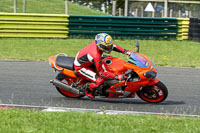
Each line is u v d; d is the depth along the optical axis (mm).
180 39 36031
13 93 16719
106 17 34688
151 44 33469
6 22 33656
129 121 11359
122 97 15008
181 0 42438
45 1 59344
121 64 14547
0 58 25688
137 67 14195
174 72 22688
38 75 20906
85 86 15109
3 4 51406
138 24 35062
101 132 10125
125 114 12602
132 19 34938
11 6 51188
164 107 14734
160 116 12703
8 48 29547
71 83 15461
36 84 18719
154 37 35531
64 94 16234
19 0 55062
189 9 42750
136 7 40938
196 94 17391
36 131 10125
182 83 19734
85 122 11133
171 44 33906
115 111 13641
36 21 34156
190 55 29109
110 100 15938
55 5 58125
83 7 64500
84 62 14703
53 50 29406
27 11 50438
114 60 14758
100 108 13906
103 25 34812
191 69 23891
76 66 14938
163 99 14961
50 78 20250
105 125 10867
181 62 26094
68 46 31281
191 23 35625
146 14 41438
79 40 34188
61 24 34531
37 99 15758
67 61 15477
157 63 25391
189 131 10352
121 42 33750
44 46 30953
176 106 14977
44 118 11617
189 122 11539
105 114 12359
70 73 15211
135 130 10328
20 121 11133
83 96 16109
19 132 10055
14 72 21438
